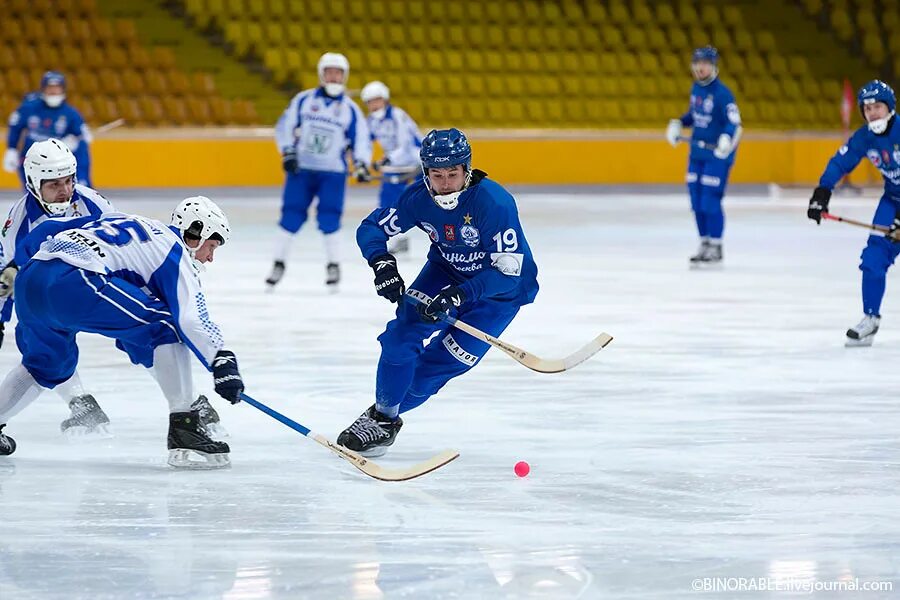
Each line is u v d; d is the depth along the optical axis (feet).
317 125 75.20
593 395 44.34
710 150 88.02
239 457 35.04
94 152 149.89
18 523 28.45
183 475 32.99
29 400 34.45
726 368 49.78
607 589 24.02
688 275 83.05
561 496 30.96
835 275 83.35
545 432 38.40
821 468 33.88
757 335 58.29
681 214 137.18
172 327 33.14
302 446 36.47
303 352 53.06
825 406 42.39
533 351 53.52
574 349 54.03
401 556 26.05
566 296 72.13
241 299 70.74
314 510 29.58
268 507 29.84
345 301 70.28
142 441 36.94
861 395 44.34
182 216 33.50
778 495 31.04
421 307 33.35
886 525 28.37
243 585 24.22
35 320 32.83
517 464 33.06
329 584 24.29
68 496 30.78
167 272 32.19
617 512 29.48
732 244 105.40
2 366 50.01
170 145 152.87
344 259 93.91
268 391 44.75
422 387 35.60
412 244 108.37
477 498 30.73
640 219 129.70
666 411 41.57
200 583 24.31
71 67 157.69
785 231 118.01
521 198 160.15
